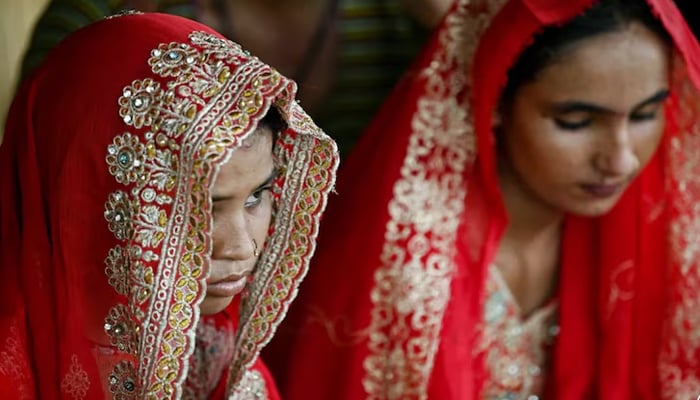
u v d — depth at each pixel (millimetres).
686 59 1537
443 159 1643
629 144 1542
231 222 1119
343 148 1937
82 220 1138
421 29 1936
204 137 1061
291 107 1139
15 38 2680
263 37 1854
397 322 1629
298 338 1668
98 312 1157
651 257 1792
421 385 1633
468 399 1694
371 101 1940
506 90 1586
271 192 1255
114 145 1110
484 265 1696
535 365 1806
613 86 1493
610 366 1789
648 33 1500
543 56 1505
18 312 1179
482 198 1687
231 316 1390
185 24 1181
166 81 1104
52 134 1153
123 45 1147
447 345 1658
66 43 1197
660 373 1811
